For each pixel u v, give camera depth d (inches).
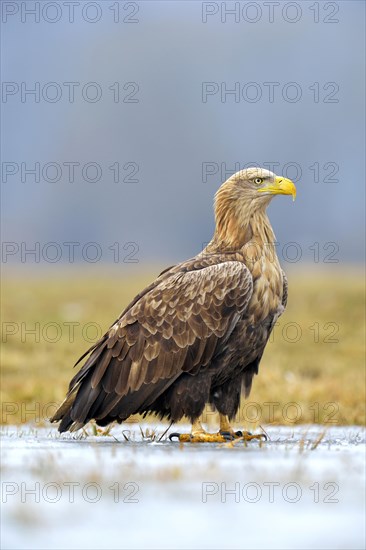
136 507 344.8
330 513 339.9
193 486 375.6
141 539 303.7
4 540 302.0
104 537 305.7
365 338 978.7
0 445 502.3
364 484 384.5
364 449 486.9
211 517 331.6
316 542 298.4
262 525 321.1
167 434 568.7
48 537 305.6
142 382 523.5
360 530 313.9
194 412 528.4
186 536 307.1
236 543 298.4
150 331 526.0
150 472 398.0
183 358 524.7
